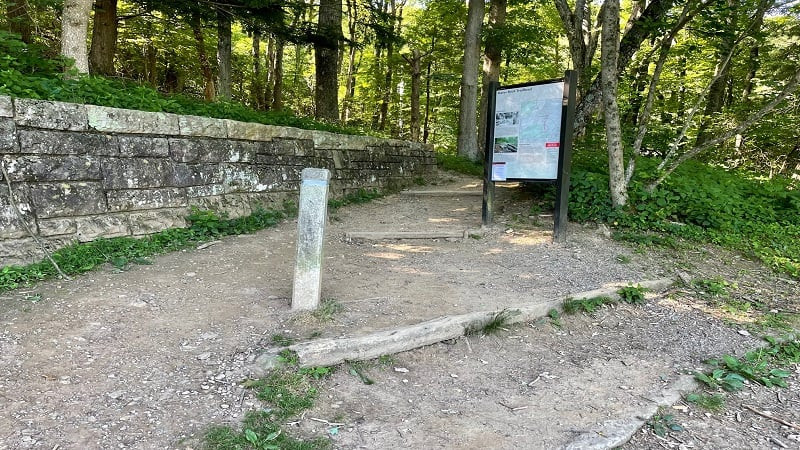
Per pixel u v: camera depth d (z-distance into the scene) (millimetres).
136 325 3301
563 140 5859
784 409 2928
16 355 2785
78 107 4617
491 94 6543
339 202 8211
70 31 5676
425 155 11812
